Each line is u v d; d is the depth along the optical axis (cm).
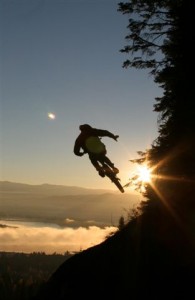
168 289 898
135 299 938
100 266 1130
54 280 1236
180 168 1546
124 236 1178
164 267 964
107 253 1155
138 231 1148
